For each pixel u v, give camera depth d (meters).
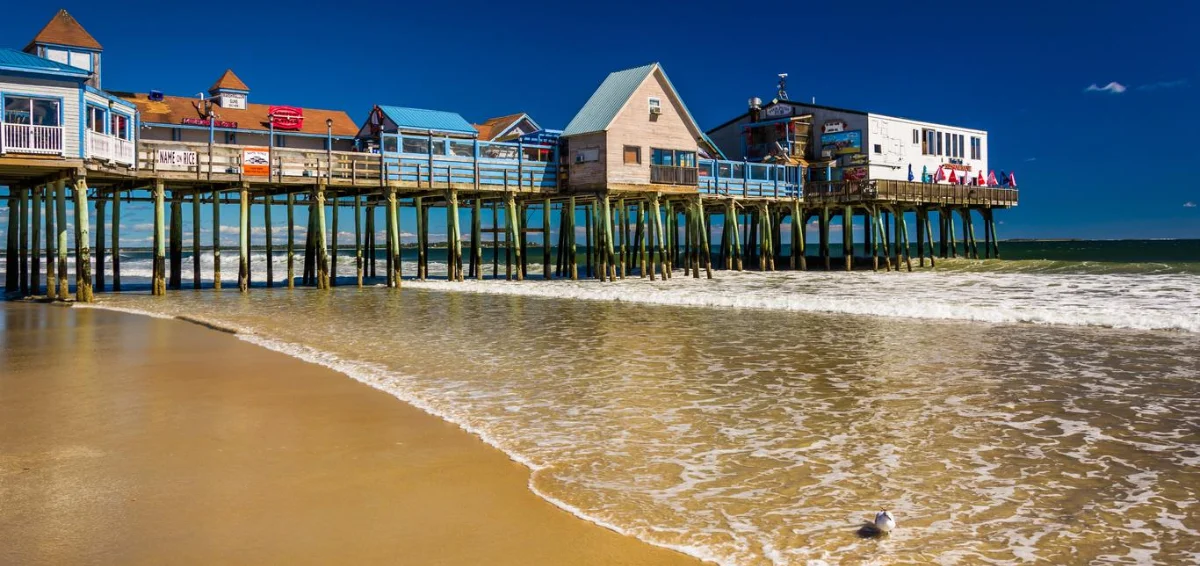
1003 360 13.27
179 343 15.19
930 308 20.36
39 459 7.54
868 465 7.38
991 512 6.14
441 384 11.28
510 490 6.71
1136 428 8.66
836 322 19.11
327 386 11.07
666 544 5.59
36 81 22.34
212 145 28.00
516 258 35.28
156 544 5.55
